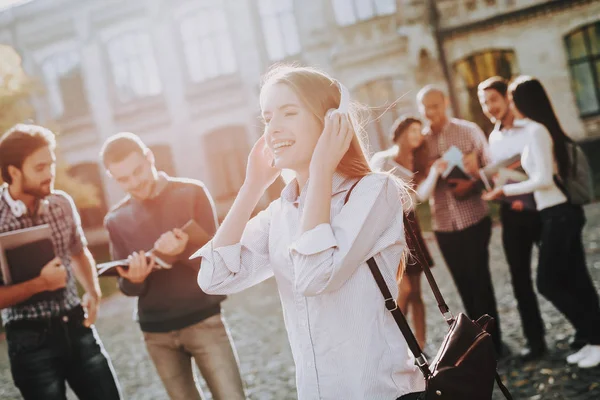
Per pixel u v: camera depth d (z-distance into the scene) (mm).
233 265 1766
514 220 4004
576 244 3754
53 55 20094
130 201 3055
